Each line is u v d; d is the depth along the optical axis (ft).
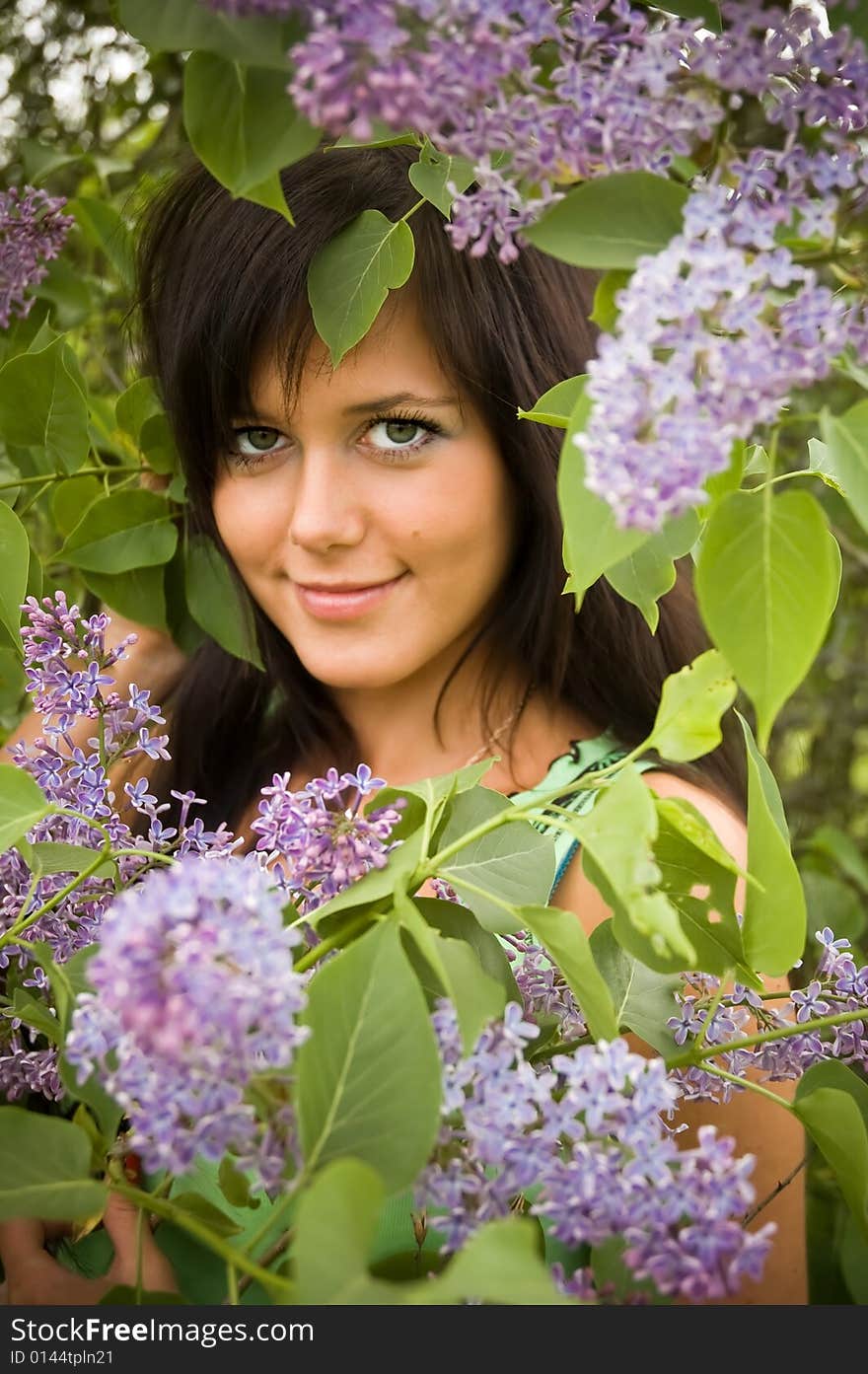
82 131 5.98
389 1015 1.89
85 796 2.85
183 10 1.84
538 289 3.71
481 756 4.42
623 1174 1.83
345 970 1.92
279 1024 1.59
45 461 4.35
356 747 4.72
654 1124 1.86
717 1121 3.50
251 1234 3.25
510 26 1.77
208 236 3.61
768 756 7.67
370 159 3.49
